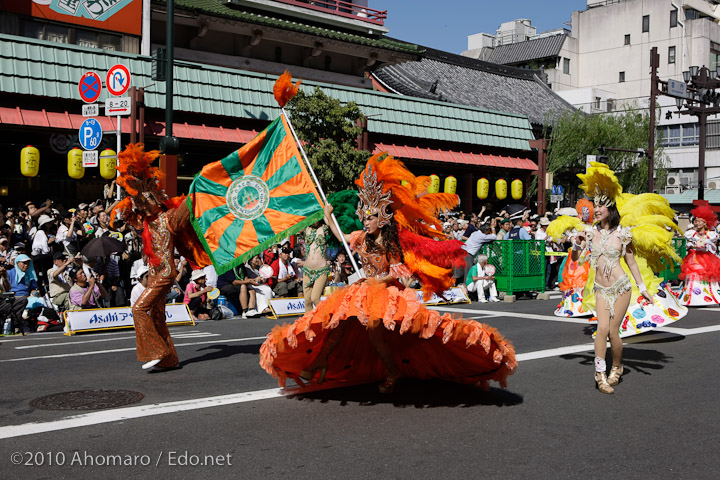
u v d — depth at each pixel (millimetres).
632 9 57719
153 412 5148
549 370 6785
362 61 25359
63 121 15008
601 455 4223
